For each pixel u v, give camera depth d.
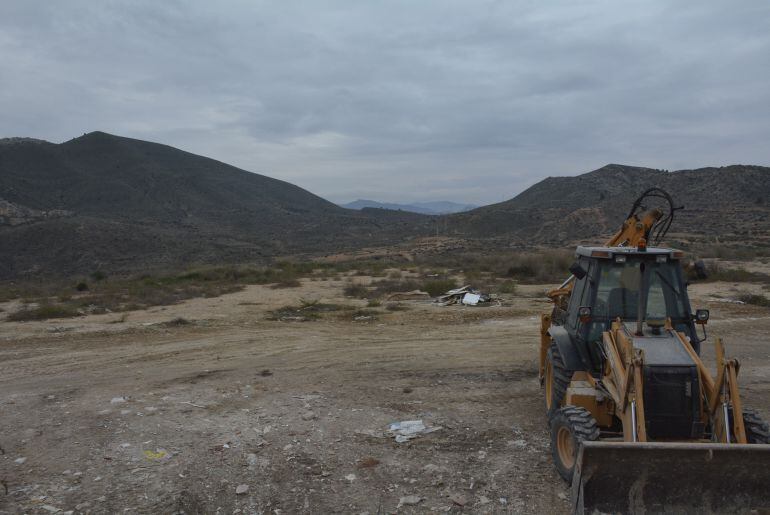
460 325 15.02
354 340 13.21
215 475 5.91
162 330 14.87
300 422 7.50
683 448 4.41
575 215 91.56
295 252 95.00
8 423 7.50
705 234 62.00
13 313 18.14
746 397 8.34
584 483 4.50
